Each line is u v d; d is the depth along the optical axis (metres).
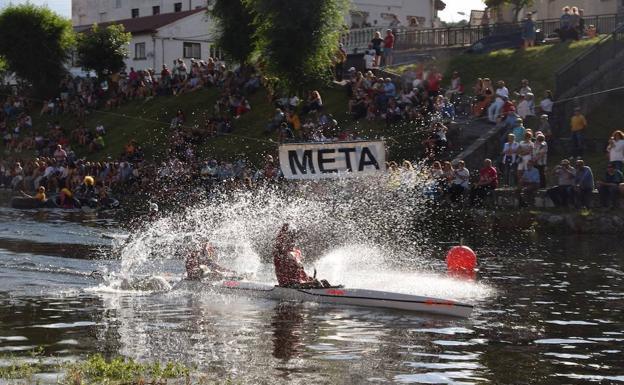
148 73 74.69
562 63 50.72
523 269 27.48
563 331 19.16
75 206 52.12
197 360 16.38
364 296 21.98
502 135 43.22
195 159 55.34
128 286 24.86
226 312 21.12
